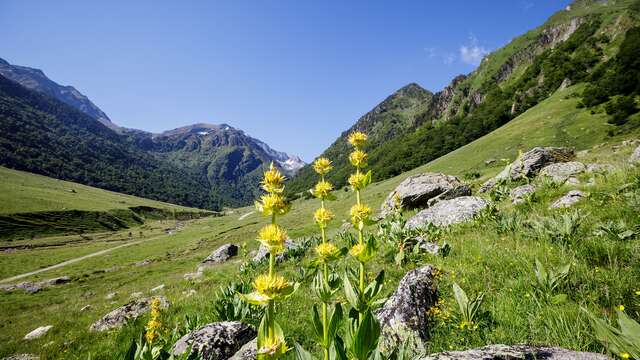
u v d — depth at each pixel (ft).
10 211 380.58
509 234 28.09
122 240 384.06
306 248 56.34
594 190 35.24
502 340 12.11
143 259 237.45
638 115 192.44
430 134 549.95
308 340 17.75
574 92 289.12
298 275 33.45
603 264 17.11
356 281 13.47
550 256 19.43
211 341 18.69
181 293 51.67
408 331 13.76
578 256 18.51
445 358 8.85
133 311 40.34
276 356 7.65
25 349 37.40
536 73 515.91
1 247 296.30
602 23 484.74
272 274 8.28
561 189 41.57
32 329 55.42
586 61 392.47
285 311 23.45
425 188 80.18
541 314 12.92
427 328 14.49
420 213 54.60
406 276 18.57
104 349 30.14
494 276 19.20
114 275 162.09
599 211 27.20
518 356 8.52
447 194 73.20
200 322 25.25
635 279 14.14
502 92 587.27
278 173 9.47
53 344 35.32
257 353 7.68
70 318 57.36
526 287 15.90
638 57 250.37
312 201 393.09
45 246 321.73
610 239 19.60
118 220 499.51
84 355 29.68
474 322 13.69
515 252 21.62
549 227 24.20
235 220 517.14
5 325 65.98
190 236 352.90
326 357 9.08
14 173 643.45
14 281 193.06
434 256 27.30
